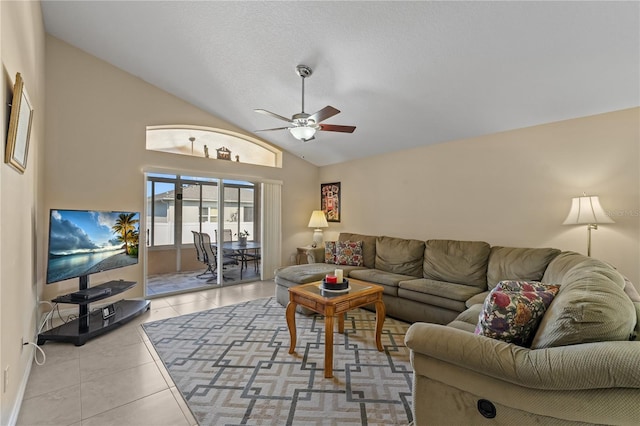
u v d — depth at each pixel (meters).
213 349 2.62
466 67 2.63
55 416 1.74
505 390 1.23
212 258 5.16
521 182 3.37
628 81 2.41
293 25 2.62
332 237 5.78
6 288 1.59
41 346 2.63
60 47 3.38
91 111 3.59
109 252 3.27
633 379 0.96
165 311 3.63
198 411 1.79
